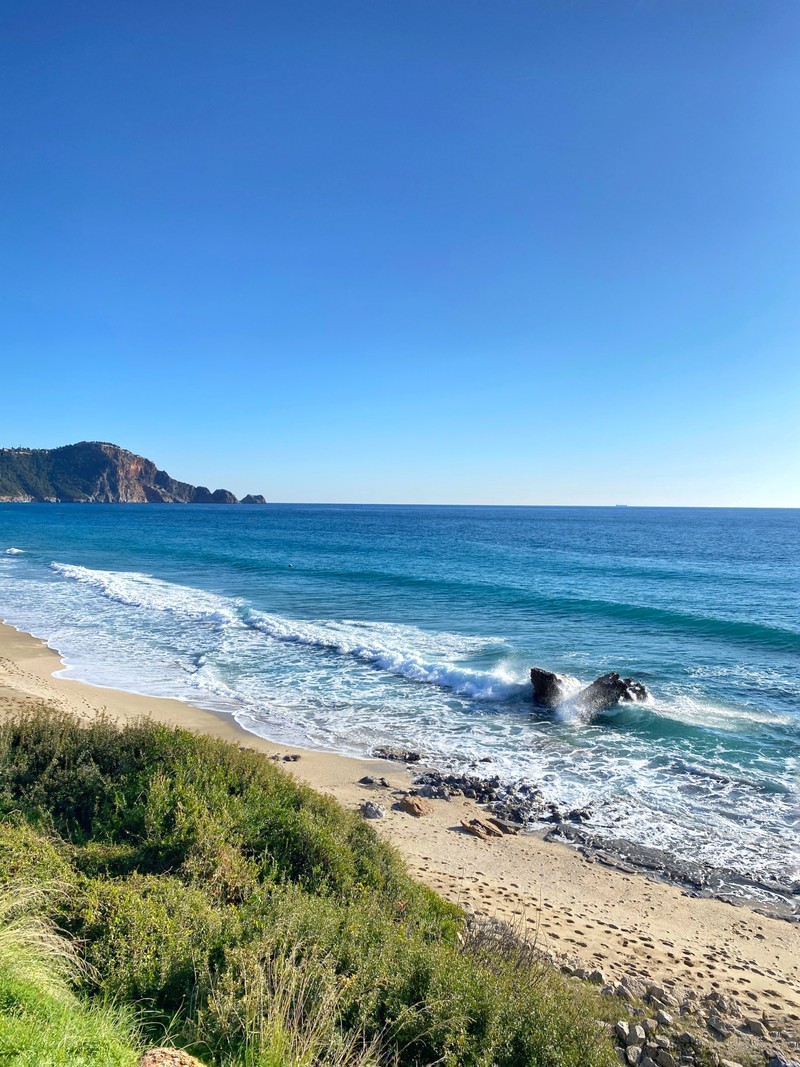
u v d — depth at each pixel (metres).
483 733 16.62
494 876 10.02
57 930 5.10
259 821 7.95
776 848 11.15
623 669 22.22
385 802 12.54
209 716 17.25
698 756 15.07
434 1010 4.79
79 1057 3.43
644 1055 5.64
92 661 22.52
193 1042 4.06
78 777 8.71
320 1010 4.41
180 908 5.61
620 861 10.75
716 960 8.10
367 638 26.41
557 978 6.35
